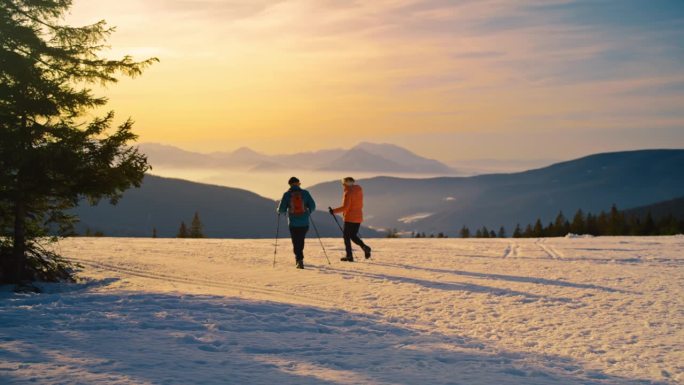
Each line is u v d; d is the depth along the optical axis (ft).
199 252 55.83
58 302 24.77
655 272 42.19
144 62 37.17
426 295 31.76
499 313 26.81
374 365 16.22
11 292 32.94
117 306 23.79
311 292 32.63
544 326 23.95
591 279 38.40
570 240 78.02
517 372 16.35
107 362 14.88
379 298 30.76
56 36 36.17
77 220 39.19
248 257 51.65
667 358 18.75
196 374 14.15
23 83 33.71
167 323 20.53
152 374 13.92
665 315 26.37
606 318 25.70
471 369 16.39
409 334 21.21
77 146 34.99
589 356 18.89
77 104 35.27
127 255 51.83
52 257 38.99
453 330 22.89
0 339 17.40
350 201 48.96
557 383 15.44
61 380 13.03
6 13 34.42
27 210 37.04
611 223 341.41
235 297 26.78
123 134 35.96
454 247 64.54
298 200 44.32
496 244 69.15
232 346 17.63
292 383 13.85
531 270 43.24
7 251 37.09
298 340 19.01
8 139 33.14
